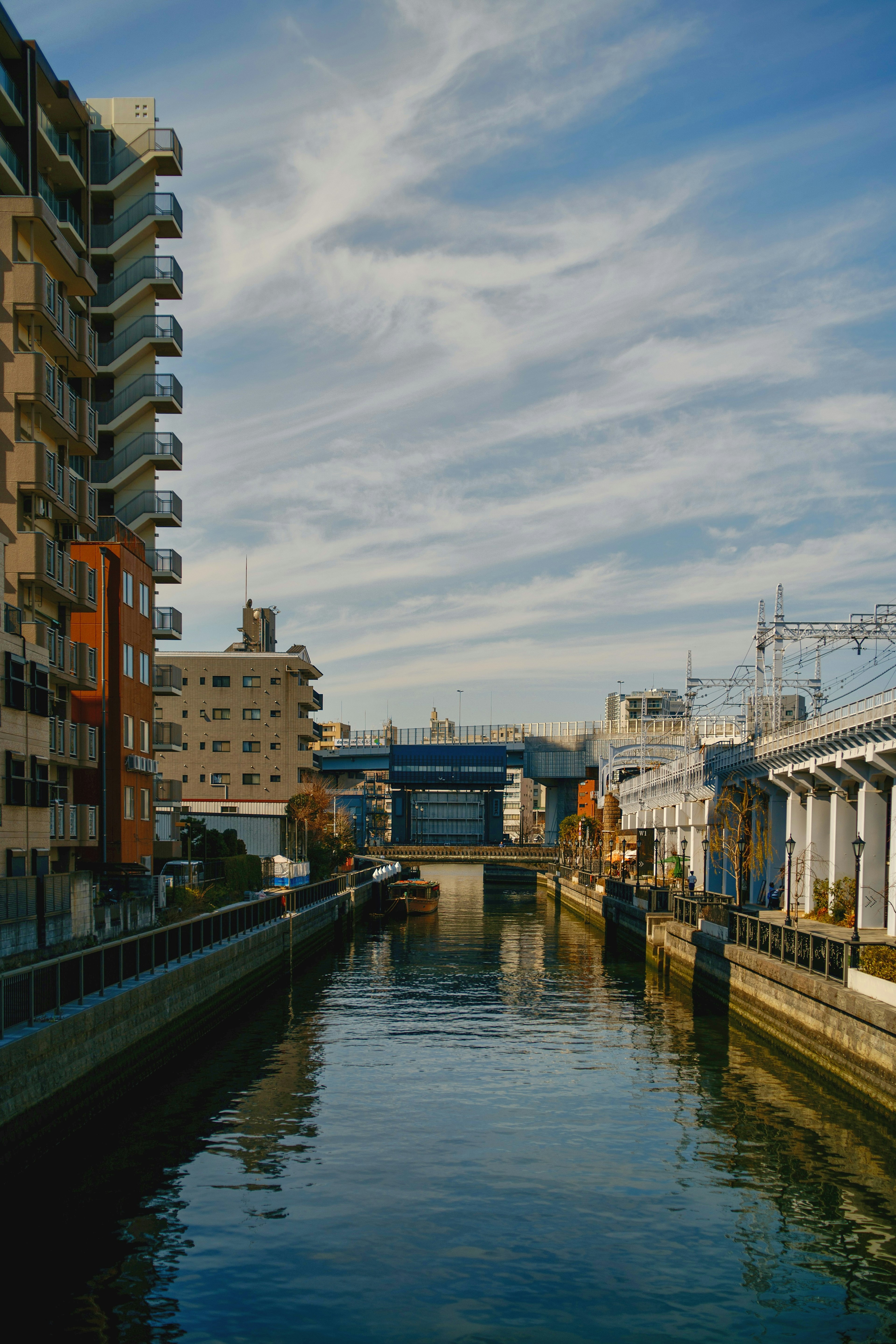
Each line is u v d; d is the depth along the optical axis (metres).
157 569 54.91
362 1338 14.70
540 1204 19.83
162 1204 19.56
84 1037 23.19
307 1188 20.48
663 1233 18.58
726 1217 19.38
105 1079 24.61
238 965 40.22
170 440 54.81
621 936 67.19
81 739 40.44
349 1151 22.81
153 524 56.28
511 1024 39.12
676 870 79.31
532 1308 15.70
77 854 41.19
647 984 51.44
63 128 49.81
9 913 24.67
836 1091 28.03
